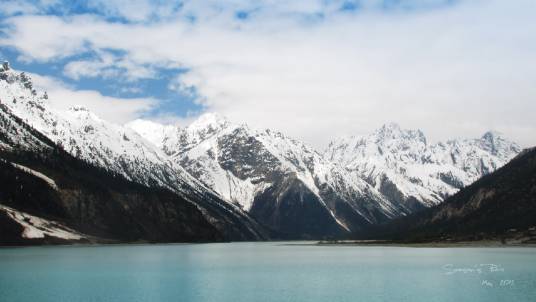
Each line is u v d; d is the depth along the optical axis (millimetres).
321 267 193875
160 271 176250
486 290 126188
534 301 111875
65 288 135000
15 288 134375
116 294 127250
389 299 119000
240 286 141125
